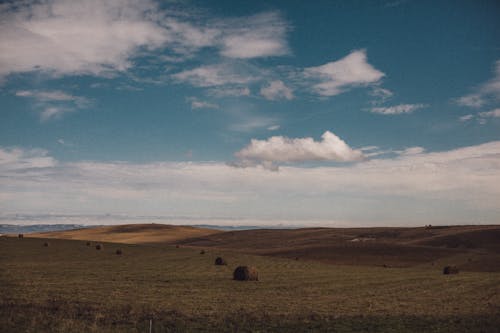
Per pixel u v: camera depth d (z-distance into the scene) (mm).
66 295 30141
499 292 37531
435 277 51844
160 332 20922
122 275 45188
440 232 156000
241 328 22031
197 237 188000
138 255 74938
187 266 58906
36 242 89000
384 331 22109
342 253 99938
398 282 45406
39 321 21688
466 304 30531
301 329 22250
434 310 27891
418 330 22438
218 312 25766
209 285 39188
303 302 30562
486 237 123375
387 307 28828
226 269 56156
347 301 31406
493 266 80125
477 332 22078
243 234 191750
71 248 81125
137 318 23500
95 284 36875
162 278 43562
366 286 41344
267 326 22703
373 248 106312
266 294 34438
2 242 85250
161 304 27906
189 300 29984
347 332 21844
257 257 78250
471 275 55281
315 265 68875
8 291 31000
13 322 21250
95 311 24859
